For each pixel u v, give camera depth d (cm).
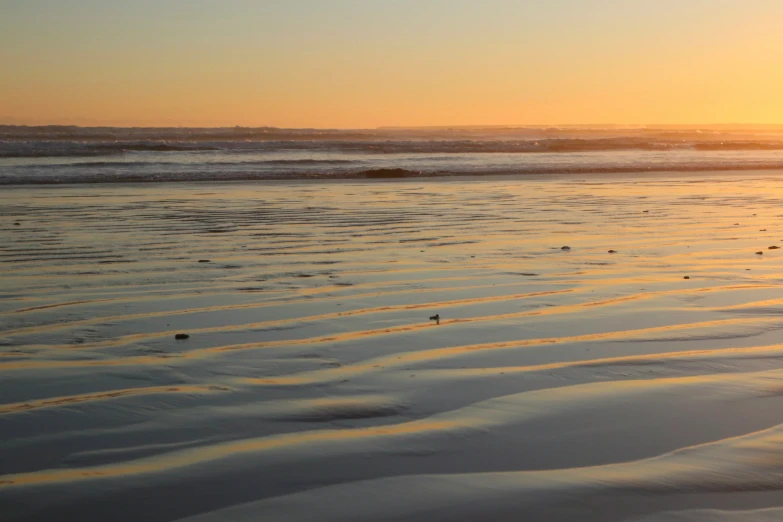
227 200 1555
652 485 332
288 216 1305
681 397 442
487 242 1041
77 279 775
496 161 3050
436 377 474
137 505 310
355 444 371
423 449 367
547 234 1120
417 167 2634
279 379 468
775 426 400
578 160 3181
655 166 2797
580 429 394
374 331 582
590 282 778
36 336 561
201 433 382
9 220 1212
